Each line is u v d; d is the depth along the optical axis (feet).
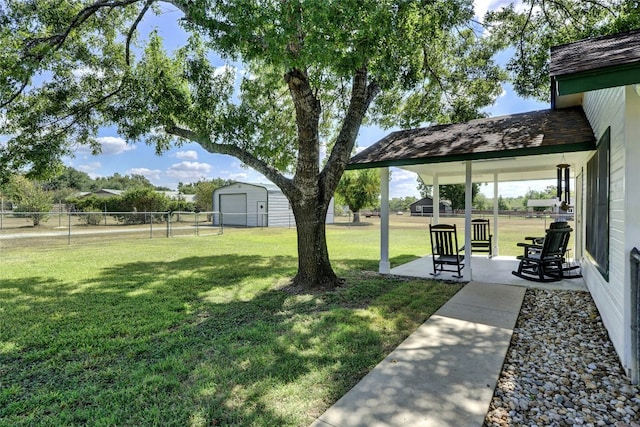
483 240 30.07
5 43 17.67
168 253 31.99
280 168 23.34
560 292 17.02
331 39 13.23
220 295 16.88
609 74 7.38
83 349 10.48
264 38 13.25
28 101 20.44
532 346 10.64
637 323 8.25
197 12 13.73
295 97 16.85
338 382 8.32
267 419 6.84
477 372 8.73
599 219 13.52
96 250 34.01
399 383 8.19
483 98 29.45
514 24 26.25
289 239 45.03
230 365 9.28
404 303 15.17
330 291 17.30
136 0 18.16
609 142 11.59
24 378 8.75
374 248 35.99
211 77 17.84
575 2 23.32
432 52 26.11
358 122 18.90
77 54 21.09
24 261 27.22
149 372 8.94
